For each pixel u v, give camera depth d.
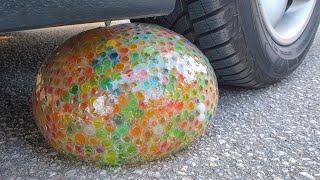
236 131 0.48
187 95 0.38
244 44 0.51
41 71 0.40
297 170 0.39
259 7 0.52
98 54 0.38
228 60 0.51
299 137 0.46
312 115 0.53
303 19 0.69
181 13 0.48
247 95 0.61
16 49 0.97
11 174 0.39
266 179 0.37
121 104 0.36
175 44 0.40
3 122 0.52
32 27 0.30
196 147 0.44
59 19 0.31
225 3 0.46
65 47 0.40
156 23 0.51
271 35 0.57
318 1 0.73
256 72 0.56
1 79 0.73
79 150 0.38
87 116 0.36
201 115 0.39
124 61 0.37
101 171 0.39
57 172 0.39
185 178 0.38
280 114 0.53
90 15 0.31
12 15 0.29
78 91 0.36
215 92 0.42
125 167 0.39
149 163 0.40
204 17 0.47
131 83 0.36
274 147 0.44
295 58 0.65
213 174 0.38
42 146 0.45
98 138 0.36
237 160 0.41
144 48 0.38
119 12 0.33
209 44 0.49
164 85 0.37
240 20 0.49
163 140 0.37
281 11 0.64
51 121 0.38
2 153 0.43
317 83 0.66
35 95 0.40
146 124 0.36
